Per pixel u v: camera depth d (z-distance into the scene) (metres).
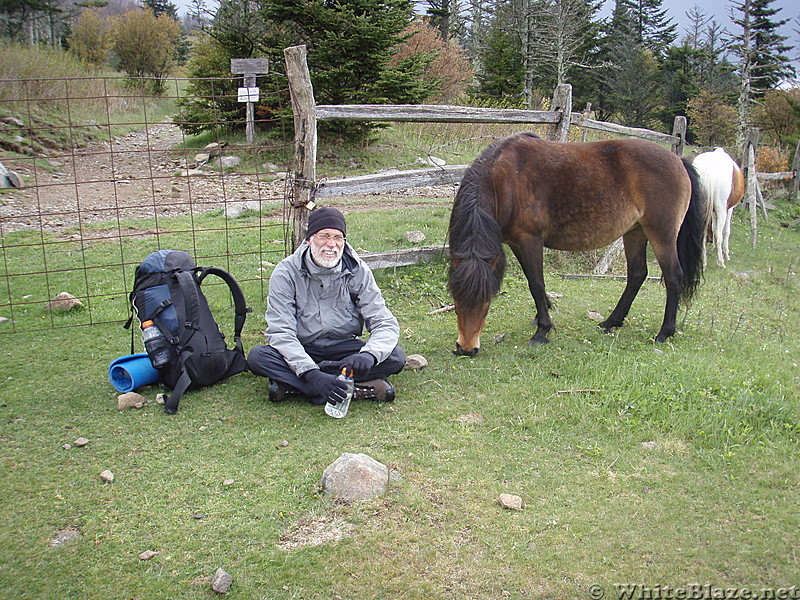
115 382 3.86
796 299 6.87
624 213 4.77
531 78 29.50
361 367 3.56
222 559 2.47
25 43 22.50
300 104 5.05
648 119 32.31
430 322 5.25
